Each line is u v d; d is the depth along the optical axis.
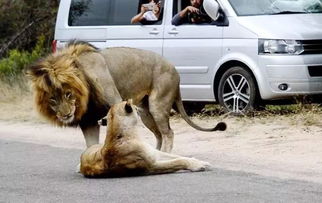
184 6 14.12
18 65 20.88
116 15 14.70
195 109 14.78
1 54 24.28
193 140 12.03
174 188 7.95
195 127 11.05
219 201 7.27
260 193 7.61
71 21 15.16
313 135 11.48
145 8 14.35
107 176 8.72
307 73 12.98
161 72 10.72
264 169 9.31
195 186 8.05
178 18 14.03
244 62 13.27
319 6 13.74
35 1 24.66
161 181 8.37
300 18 13.39
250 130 12.27
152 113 10.73
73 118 9.32
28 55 22.06
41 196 7.80
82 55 9.68
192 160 9.02
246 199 7.33
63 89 9.21
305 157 10.03
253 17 13.44
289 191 7.71
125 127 8.60
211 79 13.73
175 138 12.36
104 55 10.18
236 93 13.54
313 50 13.06
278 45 12.99
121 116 8.61
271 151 10.59
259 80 13.12
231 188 7.90
